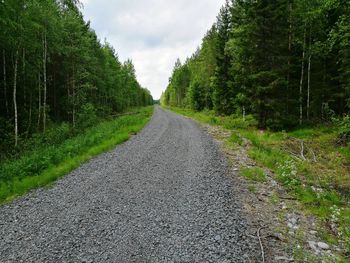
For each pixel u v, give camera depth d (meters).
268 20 18.84
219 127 23.58
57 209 6.85
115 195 7.66
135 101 88.00
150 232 5.52
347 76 19.25
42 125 23.44
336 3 14.53
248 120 24.69
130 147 14.62
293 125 19.88
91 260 4.61
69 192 8.05
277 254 4.79
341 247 5.24
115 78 48.94
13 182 9.17
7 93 21.33
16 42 17.17
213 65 37.41
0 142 15.89
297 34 20.80
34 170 10.50
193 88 49.88
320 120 20.97
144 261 4.55
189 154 12.70
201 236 5.29
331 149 14.31
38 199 7.62
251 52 19.62
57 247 5.05
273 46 19.28
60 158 11.89
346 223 6.16
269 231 5.62
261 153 12.48
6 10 14.59
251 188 8.08
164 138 17.45
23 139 17.80
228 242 5.07
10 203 7.47
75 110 28.44
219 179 8.86
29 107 22.41
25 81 21.89
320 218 6.45
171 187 8.20
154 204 6.94
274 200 7.30
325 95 23.42
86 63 30.17
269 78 18.69
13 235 5.59
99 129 21.34
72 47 24.61
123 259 4.62
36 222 6.15
